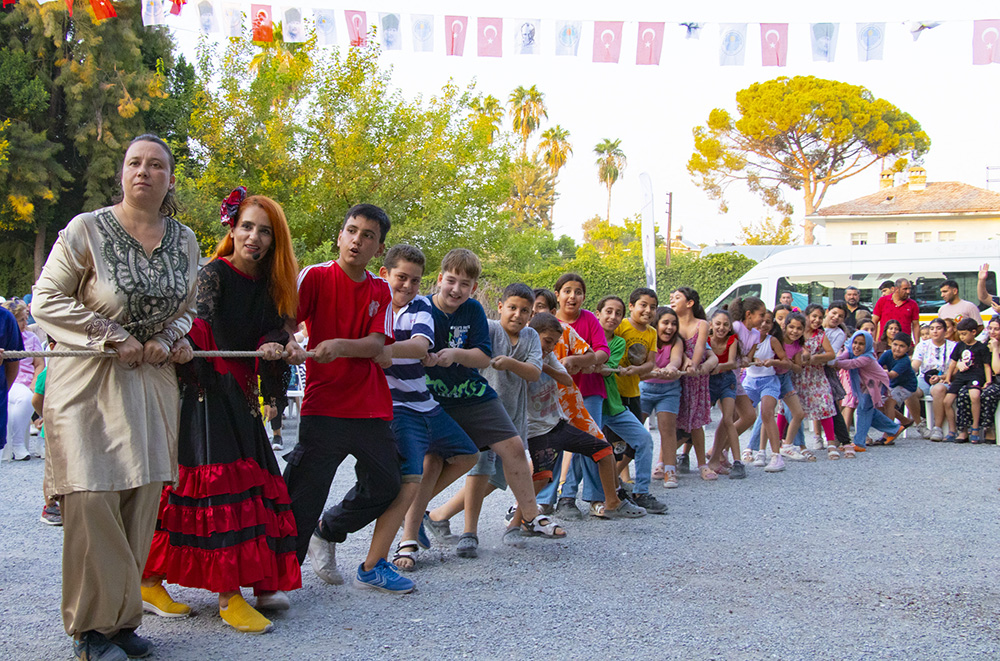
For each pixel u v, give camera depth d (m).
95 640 3.11
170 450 3.33
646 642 3.45
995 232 32.50
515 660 3.24
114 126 26.75
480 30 7.11
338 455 3.91
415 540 4.62
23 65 25.97
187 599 3.96
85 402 3.11
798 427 8.93
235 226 3.67
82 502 3.04
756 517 6.00
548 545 5.15
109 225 3.22
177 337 3.32
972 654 3.36
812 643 3.46
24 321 9.12
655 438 10.63
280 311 3.70
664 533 5.49
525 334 5.04
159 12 6.50
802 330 8.72
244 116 20.28
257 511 3.57
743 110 38.91
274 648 3.33
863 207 34.22
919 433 11.37
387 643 3.40
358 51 20.28
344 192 20.34
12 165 25.58
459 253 4.60
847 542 5.26
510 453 4.74
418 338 4.29
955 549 5.09
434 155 20.97
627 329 6.49
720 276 26.70
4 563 4.68
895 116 38.19
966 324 10.65
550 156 56.91
